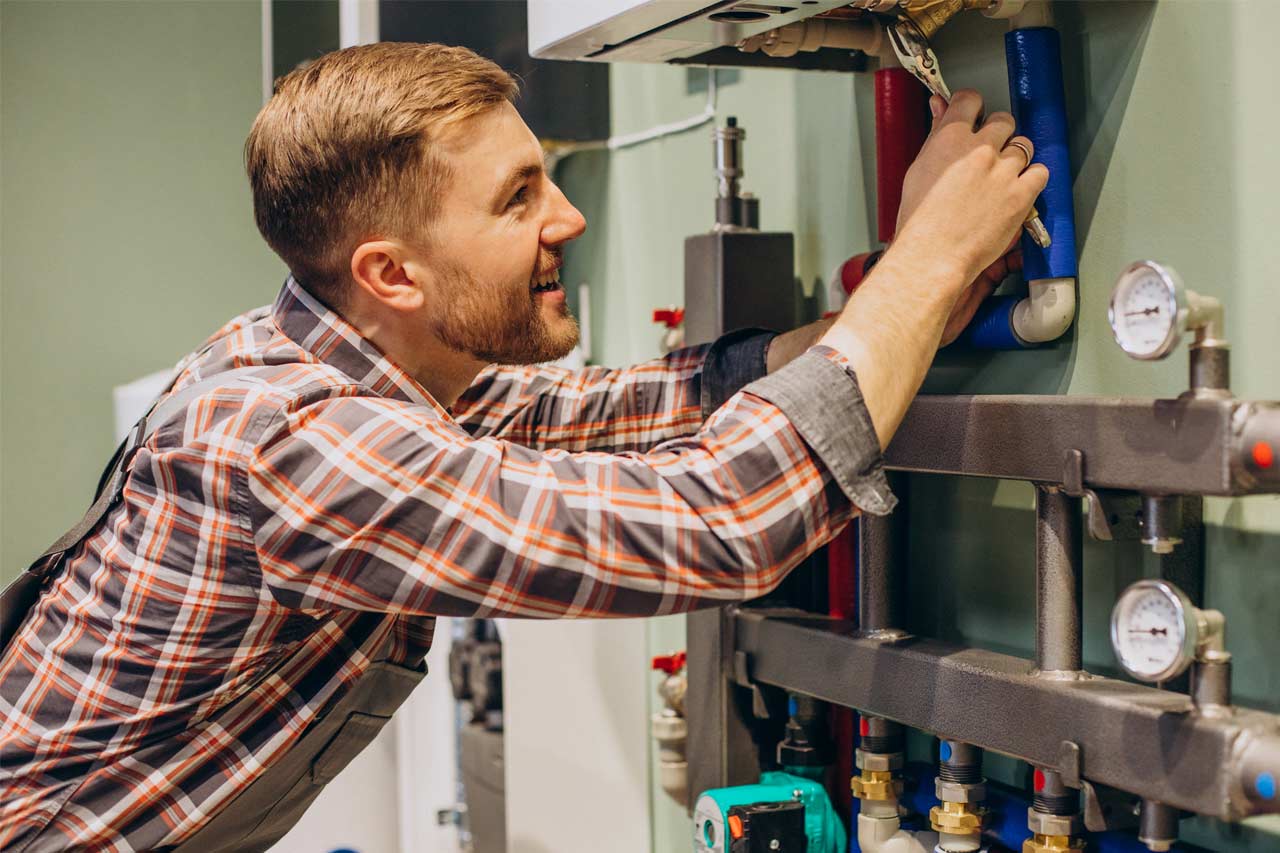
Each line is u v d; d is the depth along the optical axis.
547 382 1.23
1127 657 0.76
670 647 1.54
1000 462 0.87
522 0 1.60
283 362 0.95
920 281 0.85
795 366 0.83
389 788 1.94
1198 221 0.90
